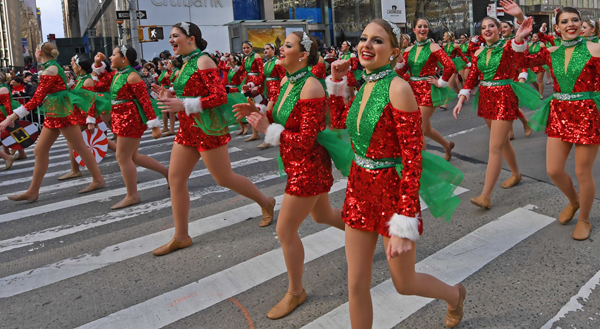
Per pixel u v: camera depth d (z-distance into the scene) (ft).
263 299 11.05
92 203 20.49
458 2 106.22
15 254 15.30
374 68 7.36
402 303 10.32
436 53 19.22
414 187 6.81
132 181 19.45
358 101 7.61
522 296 10.30
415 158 6.85
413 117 6.87
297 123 9.49
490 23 15.37
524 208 15.34
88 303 11.51
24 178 26.86
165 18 80.33
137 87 17.39
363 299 7.79
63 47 155.22
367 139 7.38
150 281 12.44
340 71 9.78
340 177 21.02
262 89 27.09
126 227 16.99
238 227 15.89
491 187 15.31
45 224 18.21
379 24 7.17
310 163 9.58
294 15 94.89
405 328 9.43
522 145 24.29
